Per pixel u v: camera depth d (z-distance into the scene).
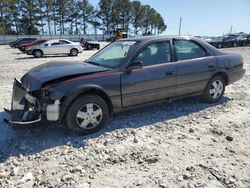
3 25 66.31
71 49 22.30
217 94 5.99
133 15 88.31
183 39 5.38
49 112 3.95
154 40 4.97
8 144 4.10
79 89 4.08
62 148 3.95
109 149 3.90
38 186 3.07
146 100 4.89
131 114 5.32
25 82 4.48
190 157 3.68
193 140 4.20
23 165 3.50
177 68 5.12
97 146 4.00
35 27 72.19
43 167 3.46
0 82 9.04
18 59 19.08
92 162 3.57
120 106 4.62
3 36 51.50
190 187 3.03
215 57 5.73
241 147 3.97
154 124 4.84
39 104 4.12
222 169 3.38
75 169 3.37
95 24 82.62
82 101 4.20
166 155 3.73
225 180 3.15
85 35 61.66
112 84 4.39
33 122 3.96
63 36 58.66
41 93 4.09
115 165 3.49
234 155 3.73
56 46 21.58
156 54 4.97
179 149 3.90
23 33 71.75
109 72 4.42
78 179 3.19
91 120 4.35
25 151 3.87
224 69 5.86
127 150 3.87
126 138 4.26
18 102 4.56
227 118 5.17
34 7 70.12
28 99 4.46
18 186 3.06
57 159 3.65
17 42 35.72
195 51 5.54
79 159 3.64
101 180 3.17
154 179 3.18
